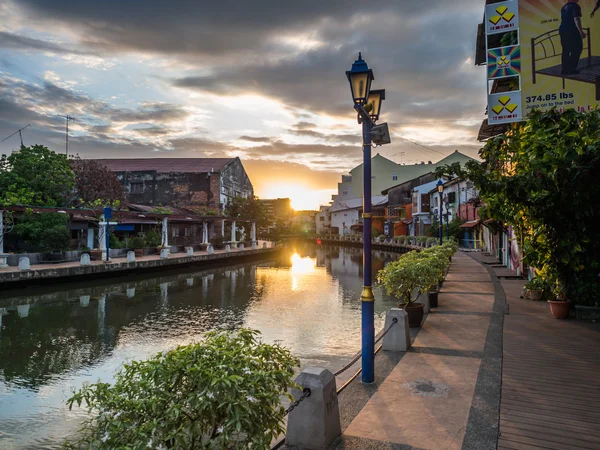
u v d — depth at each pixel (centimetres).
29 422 646
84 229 3038
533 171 827
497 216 959
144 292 1972
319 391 410
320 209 10181
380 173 7450
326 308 1552
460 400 521
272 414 271
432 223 4894
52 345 1071
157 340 1119
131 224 3488
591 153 779
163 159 5462
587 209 855
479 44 1589
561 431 435
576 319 955
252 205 5000
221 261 3597
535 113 797
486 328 899
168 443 246
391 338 752
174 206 4728
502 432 436
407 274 926
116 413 253
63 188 2831
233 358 271
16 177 2659
